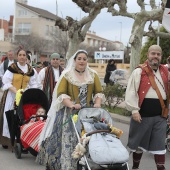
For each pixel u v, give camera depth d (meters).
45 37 67.38
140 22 12.11
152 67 5.90
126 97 5.88
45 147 5.85
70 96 5.60
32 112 7.55
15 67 8.05
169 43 22.14
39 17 68.31
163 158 5.90
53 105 5.77
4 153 7.80
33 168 6.77
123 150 4.79
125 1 12.85
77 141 5.34
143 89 5.83
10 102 8.00
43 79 9.10
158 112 5.87
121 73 23.22
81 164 5.11
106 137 4.99
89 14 14.26
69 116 5.53
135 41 12.13
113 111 13.77
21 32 69.69
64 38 53.38
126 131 10.43
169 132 7.96
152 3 13.58
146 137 5.93
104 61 62.59
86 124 5.20
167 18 10.68
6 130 7.97
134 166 6.27
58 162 5.52
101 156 4.65
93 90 5.74
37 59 56.38
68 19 14.62
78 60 5.59
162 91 5.85
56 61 9.11
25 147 7.07
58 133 5.61
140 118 5.82
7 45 66.44
